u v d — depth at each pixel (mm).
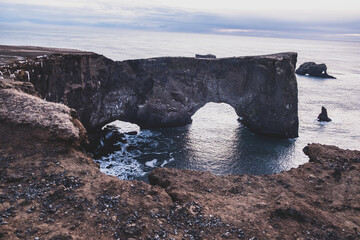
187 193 13219
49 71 35062
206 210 11992
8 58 32031
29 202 11359
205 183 14594
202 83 57438
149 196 12641
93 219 10789
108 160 40969
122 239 9953
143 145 47219
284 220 11641
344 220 11906
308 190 14195
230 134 54938
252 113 56469
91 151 43156
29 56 34938
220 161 41750
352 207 12773
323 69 135750
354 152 17969
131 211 11461
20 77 28984
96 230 10258
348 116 67625
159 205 12047
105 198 12109
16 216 10523
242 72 56000
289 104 52344
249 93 56125
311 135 54719
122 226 10547
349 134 55062
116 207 11594
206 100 59344
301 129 57938
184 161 41344
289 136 53375
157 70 54156
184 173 15633
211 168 39406
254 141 51156
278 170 39281
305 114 68500
